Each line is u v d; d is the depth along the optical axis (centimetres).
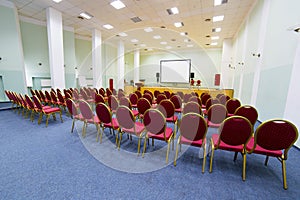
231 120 154
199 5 521
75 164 193
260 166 193
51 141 259
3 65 566
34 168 183
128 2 508
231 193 147
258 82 413
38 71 741
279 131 143
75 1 511
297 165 196
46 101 473
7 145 242
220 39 952
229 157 214
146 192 148
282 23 300
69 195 143
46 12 566
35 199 137
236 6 524
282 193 148
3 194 142
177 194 146
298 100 240
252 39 493
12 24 564
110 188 153
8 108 500
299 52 241
